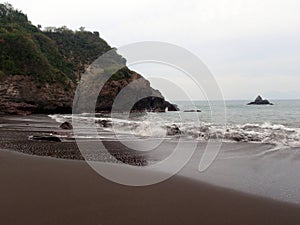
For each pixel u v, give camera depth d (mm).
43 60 45688
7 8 60875
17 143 10469
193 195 4656
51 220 3613
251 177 5766
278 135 10578
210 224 3615
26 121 22922
